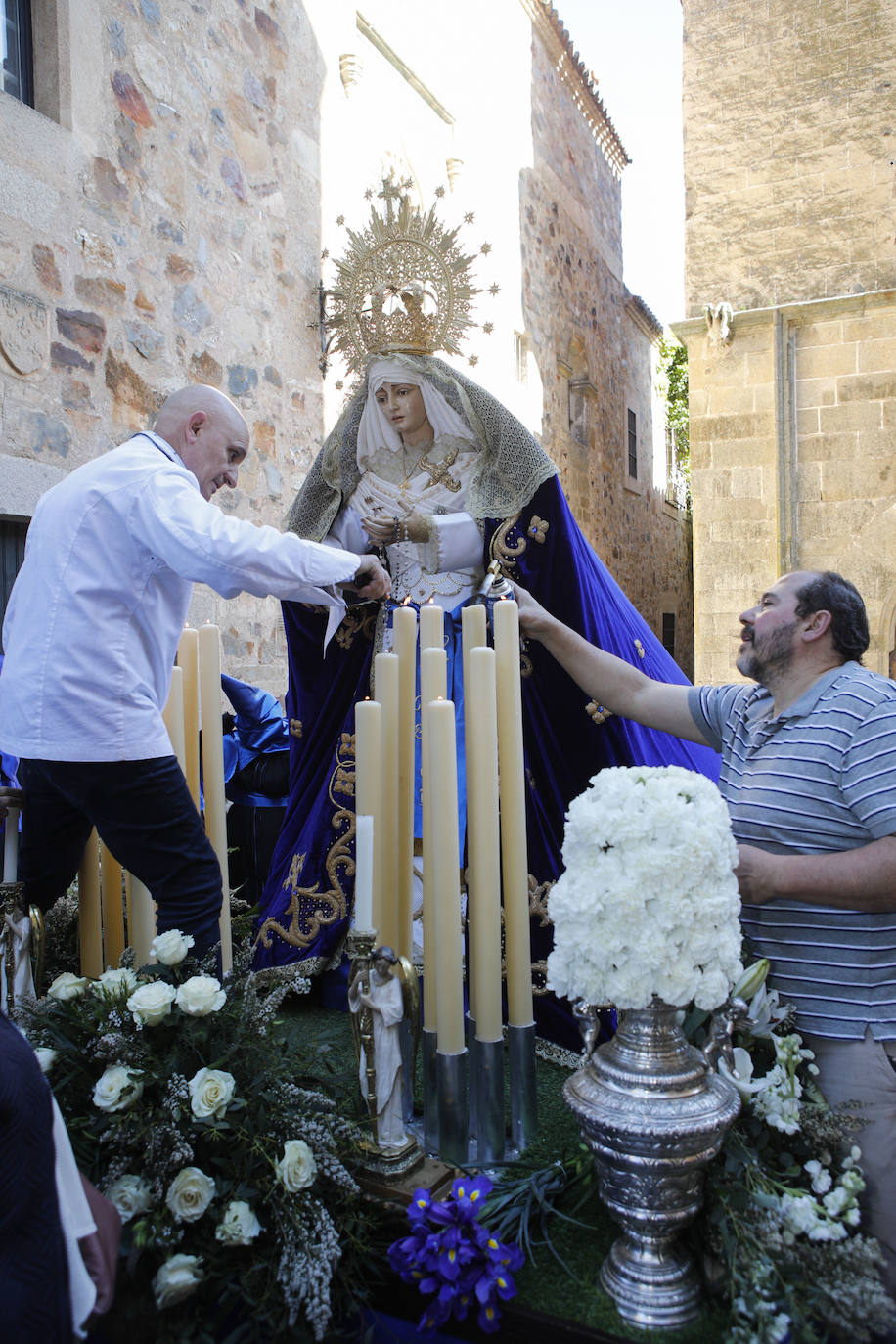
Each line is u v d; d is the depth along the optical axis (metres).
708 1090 1.31
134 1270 1.34
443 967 1.61
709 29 8.46
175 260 4.82
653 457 16.06
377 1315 1.44
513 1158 1.69
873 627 8.07
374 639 2.71
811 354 8.20
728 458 8.42
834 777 1.71
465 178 8.66
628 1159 1.25
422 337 2.63
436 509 2.65
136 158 4.58
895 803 1.61
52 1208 1.11
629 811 1.35
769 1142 1.47
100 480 1.93
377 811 1.59
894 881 1.59
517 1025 1.73
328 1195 1.44
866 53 7.96
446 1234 1.30
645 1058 1.33
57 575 1.90
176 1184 1.35
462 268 2.62
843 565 8.14
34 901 2.18
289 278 5.78
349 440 2.76
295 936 2.50
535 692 2.60
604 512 13.20
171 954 1.65
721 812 1.40
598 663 2.25
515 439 2.57
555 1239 1.49
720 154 8.46
